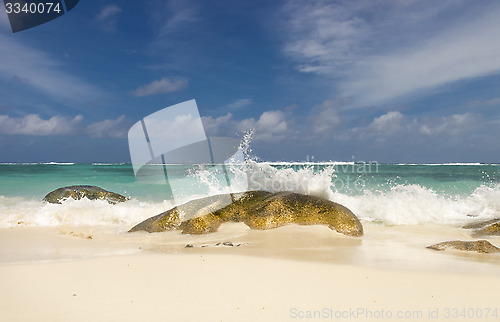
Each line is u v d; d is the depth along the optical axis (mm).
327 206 6621
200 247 5230
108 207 8734
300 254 4727
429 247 5215
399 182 14594
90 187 10461
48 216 7887
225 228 6484
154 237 6086
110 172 19125
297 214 6543
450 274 3729
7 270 3768
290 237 5844
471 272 3850
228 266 3982
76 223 7605
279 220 6461
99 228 7133
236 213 6848
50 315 2570
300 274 3678
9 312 2623
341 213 6469
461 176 17312
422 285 3338
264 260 4293
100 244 5539
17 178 15695
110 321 2477
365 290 3182
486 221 6945
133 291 3105
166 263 4109
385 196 9062
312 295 3039
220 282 3381
